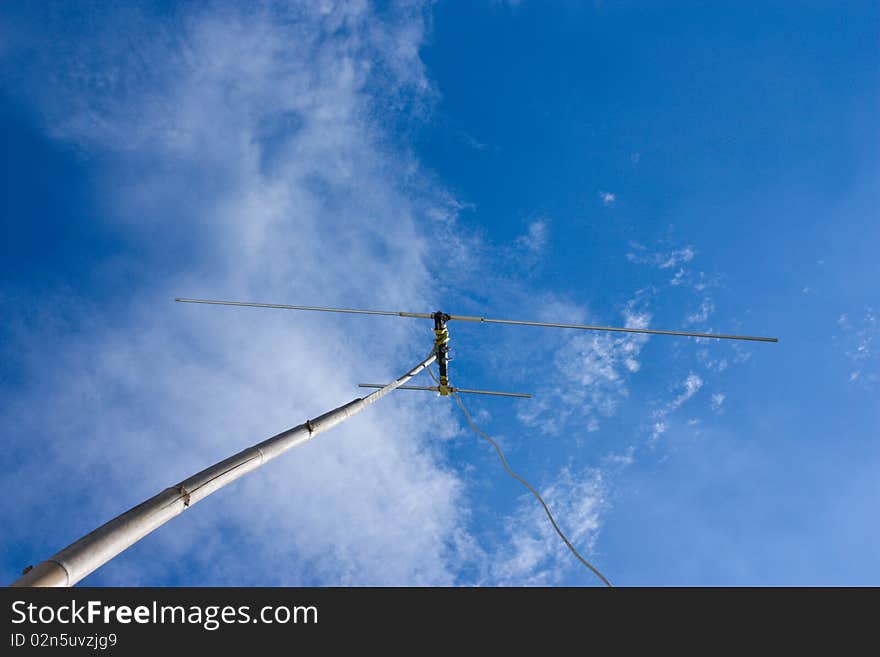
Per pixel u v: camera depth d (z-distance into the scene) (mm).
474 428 8680
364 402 6434
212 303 9492
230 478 4039
